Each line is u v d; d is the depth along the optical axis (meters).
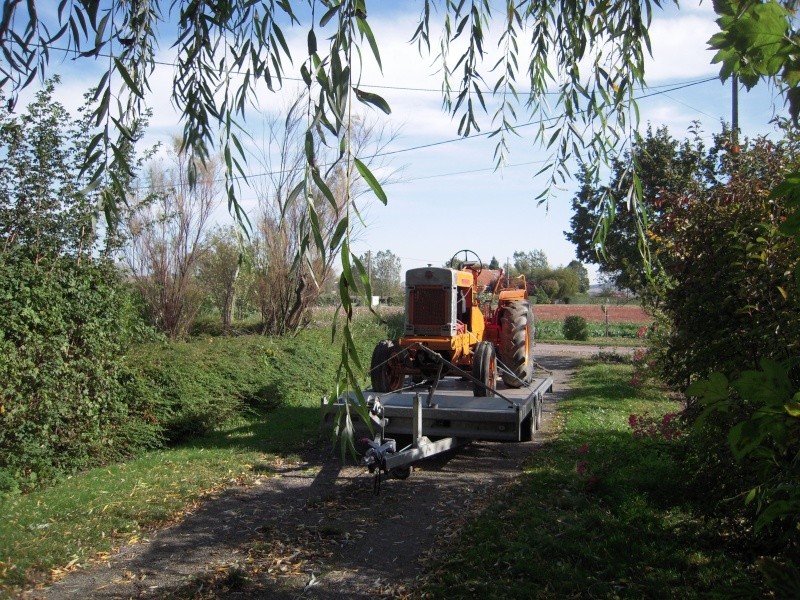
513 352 9.58
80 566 4.69
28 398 7.08
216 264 16.45
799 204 1.85
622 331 36.09
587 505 5.53
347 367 2.06
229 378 10.49
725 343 4.23
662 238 4.91
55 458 7.29
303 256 2.12
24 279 7.20
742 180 4.48
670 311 5.08
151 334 10.16
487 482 6.73
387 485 6.70
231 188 2.89
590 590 4.01
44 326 7.28
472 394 8.38
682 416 4.94
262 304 15.82
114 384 8.16
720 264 4.33
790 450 2.56
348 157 2.09
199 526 5.52
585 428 9.20
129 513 5.72
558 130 4.02
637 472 6.21
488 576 4.27
